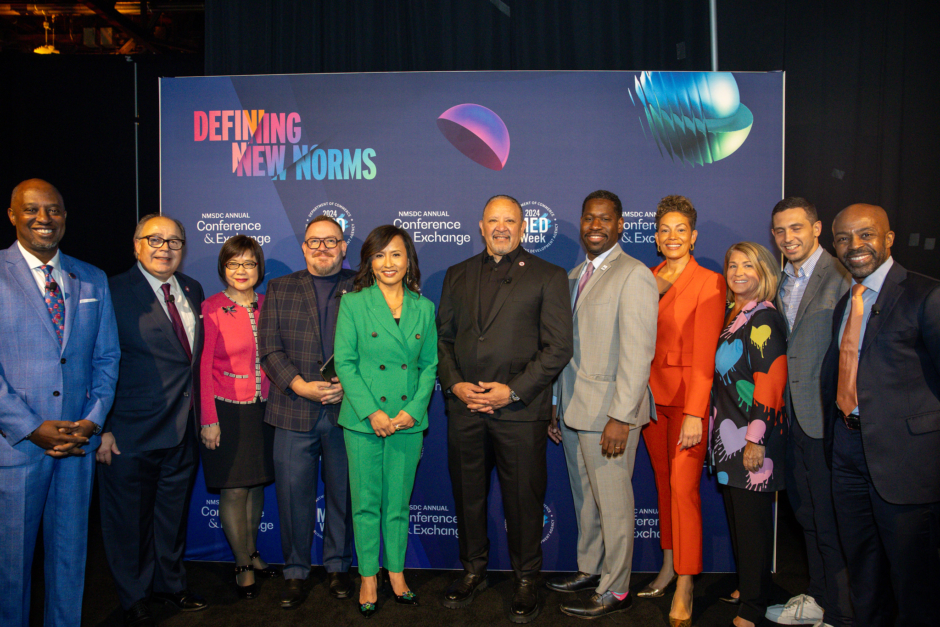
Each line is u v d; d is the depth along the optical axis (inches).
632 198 111.7
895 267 73.9
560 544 112.9
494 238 90.6
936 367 68.9
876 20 134.0
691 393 87.1
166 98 114.3
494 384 88.3
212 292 114.2
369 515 92.1
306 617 93.1
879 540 77.5
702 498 110.6
